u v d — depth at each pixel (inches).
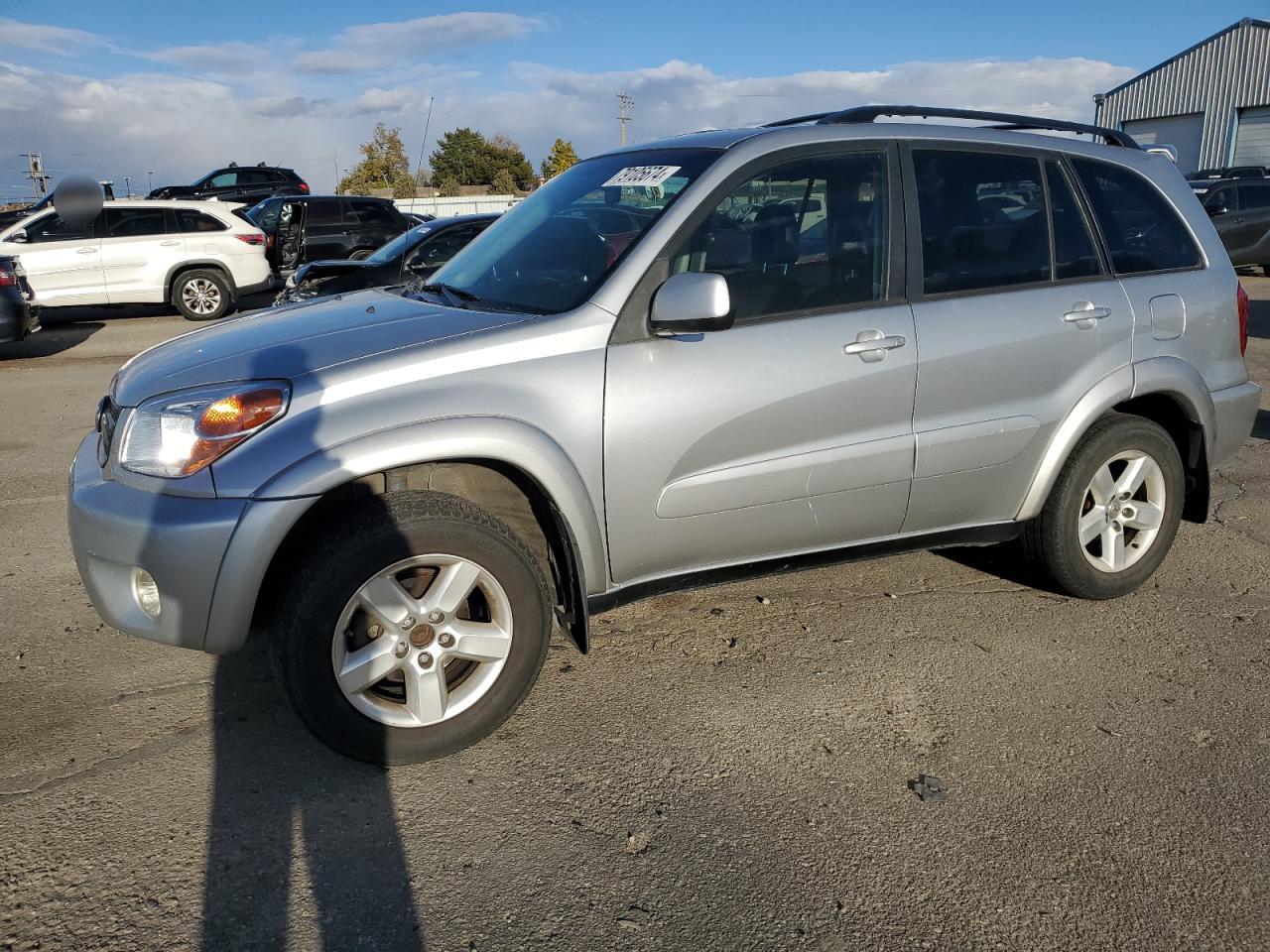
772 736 119.6
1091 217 149.3
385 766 113.1
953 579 167.6
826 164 130.6
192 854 98.2
